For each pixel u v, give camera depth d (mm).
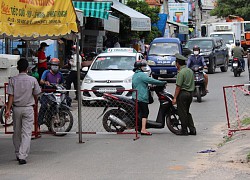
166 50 39562
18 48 32250
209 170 12875
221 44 48906
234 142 16188
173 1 86188
